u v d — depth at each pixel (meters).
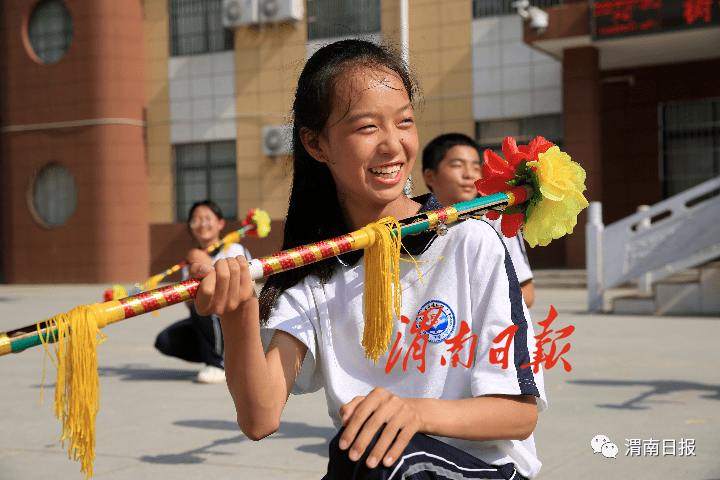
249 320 1.27
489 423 1.28
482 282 1.41
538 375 1.36
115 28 18.52
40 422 4.04
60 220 19.08
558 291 13.16
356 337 1.49
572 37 13.73
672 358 5.70
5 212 19.48
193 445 3.45
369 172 1.43
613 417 3.77
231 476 2.94
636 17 13.23
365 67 1.43
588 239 9.59
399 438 1.20
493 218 1.50
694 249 9.11
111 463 3.16
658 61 15.09
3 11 19.31
